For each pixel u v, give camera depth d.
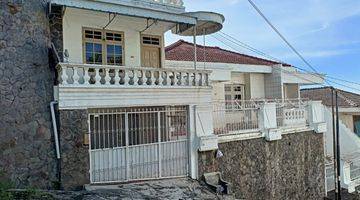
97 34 16.00
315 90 36.31
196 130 15.55
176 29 17.91
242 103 18.59
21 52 13.12
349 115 32.06
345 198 21.00
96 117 13.95
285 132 18.92
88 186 13.17
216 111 16.50
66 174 13.07
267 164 17.78
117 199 11.94
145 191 13.28
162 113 15.24
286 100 22.28
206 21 17.00
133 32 17.02
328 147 25.70
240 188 16.48
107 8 14.16
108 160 13.84
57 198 11.38
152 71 14.88
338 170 20.45
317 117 21.27
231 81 24.41
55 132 13.16
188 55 23.62
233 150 16.47
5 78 12.68
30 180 12.74
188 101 15.67
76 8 14.30
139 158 14.45
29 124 12.94
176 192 13.68
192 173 15.31
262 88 25.83
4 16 12.88
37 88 13.28
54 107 13.30
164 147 15.01
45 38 13.92
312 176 20.41
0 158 12.30
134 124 14.67
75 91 13.27
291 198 18.89
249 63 25.47
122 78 14.29
